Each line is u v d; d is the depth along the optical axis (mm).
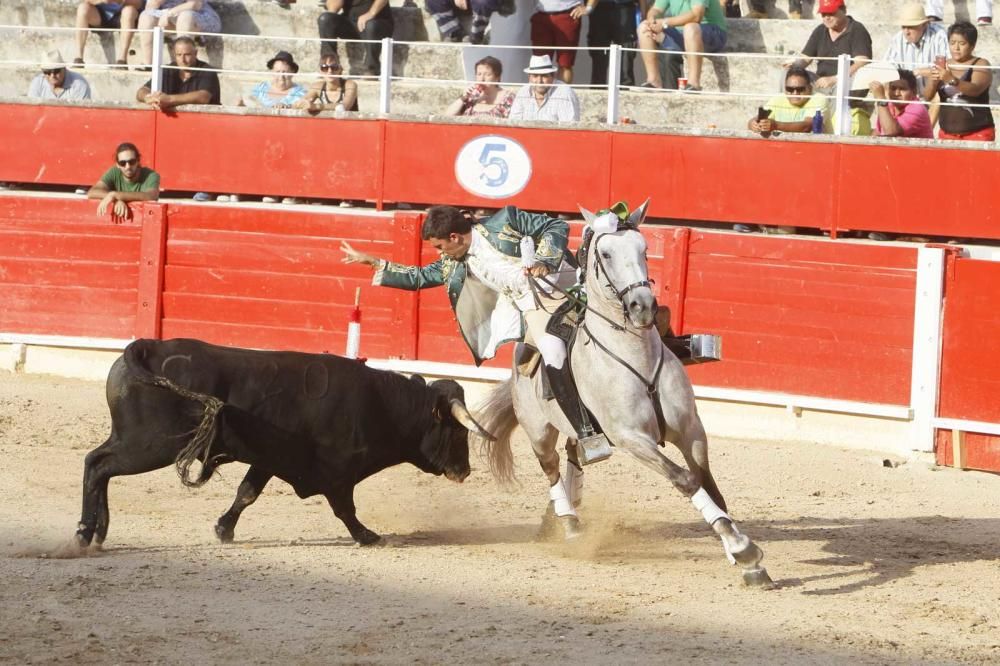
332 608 10008
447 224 12070
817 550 13016
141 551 11820
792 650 9234
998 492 16562
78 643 9008
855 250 18438
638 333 11016
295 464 12055
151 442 11492
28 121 22531
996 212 19109
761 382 19016
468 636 9344
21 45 26219
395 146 21234
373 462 12398
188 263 21031
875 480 16875
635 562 12180
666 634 9539
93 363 21328
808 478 16750
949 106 20250
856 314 18453
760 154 19969
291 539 12766
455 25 24719
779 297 18844
